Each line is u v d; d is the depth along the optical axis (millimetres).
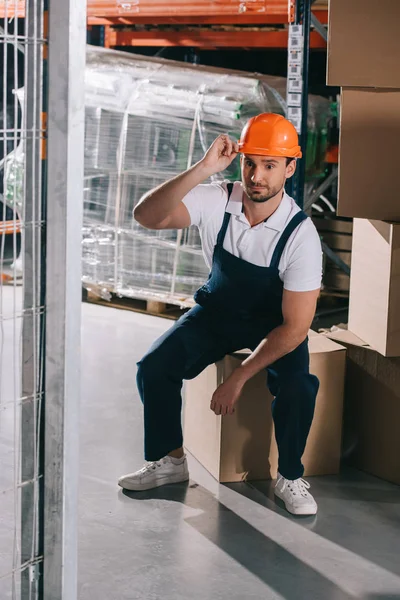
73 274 1911
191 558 2998
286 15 6430
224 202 3275
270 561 2998
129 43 7445
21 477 2014
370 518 3367
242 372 3242
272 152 3039
